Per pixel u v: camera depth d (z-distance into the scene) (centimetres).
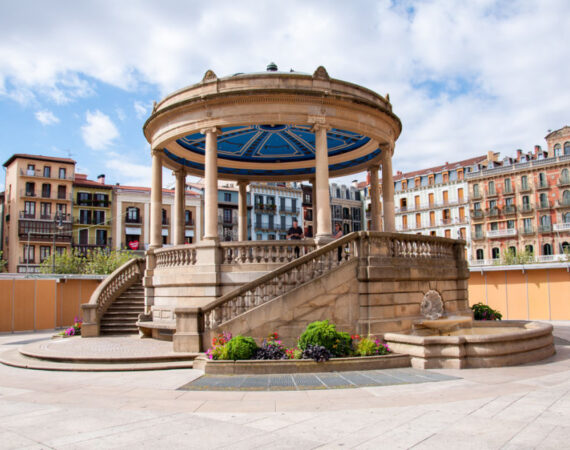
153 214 1909
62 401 933
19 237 6175
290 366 1155
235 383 1062
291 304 1356
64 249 6375
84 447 654
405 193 8606
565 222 6681
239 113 1653
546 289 2969
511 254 6738
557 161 6738
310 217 8350
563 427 700
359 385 1021
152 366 1257
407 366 1228
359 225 9162
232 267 1585
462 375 1114
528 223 7006
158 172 1917
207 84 1723
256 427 737
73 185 6512
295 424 749
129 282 2205
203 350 1351
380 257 1427
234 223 7325
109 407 877
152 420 785
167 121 1805
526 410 798
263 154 2395
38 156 6425
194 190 7056
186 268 1662
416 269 1509
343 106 1706
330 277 1385
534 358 1301
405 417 774
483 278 3244
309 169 2505
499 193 7325
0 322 2584
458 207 7825
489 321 1778
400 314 1459
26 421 788
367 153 2217
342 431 708
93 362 1323
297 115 1648
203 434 705
